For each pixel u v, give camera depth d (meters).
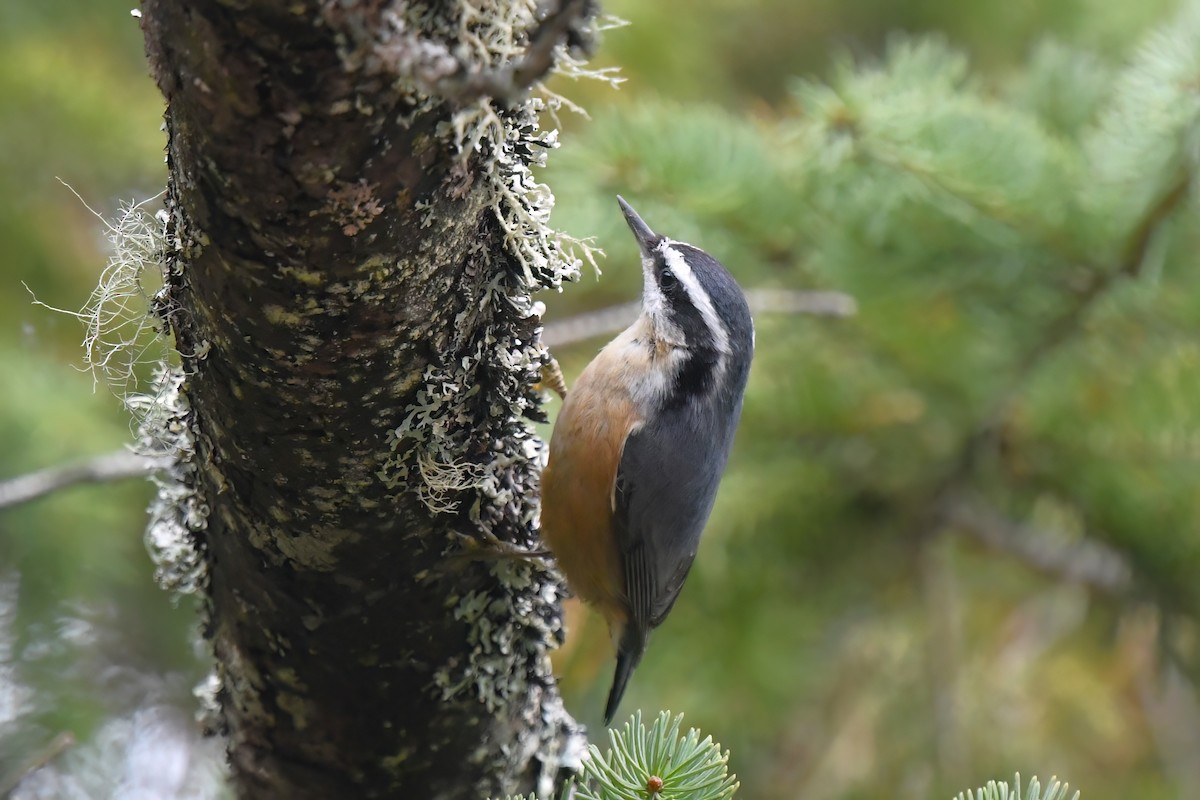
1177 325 9.21
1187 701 11.34
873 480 10.02
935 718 9.98
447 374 5.06
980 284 9.24
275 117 4.00
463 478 5.41
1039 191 8.49
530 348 5.49
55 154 11.08
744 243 9.46
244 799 6.59
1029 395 9.65
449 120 4.27
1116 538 9.84
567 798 5.39
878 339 9.72
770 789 10.13
